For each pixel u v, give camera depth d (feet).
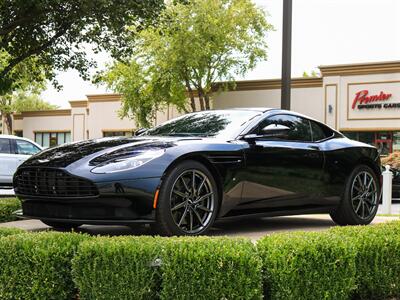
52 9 31.17
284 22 28.58
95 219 14.01
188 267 9.92
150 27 36.40
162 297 9.99
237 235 17.01
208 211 15.07
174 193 14.28
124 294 10.05
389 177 34.88
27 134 138.82
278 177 17.15
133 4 30.83
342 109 90.27
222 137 16.42
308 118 19.44
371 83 87.66
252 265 10.13
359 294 12.13
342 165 19.36
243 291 10.03
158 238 10.85
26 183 15.10
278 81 97.14
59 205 14.52
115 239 10.74
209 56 93.15
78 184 13.79
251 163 16.26
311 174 18.29
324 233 12.03
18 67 41.73
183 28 88.12
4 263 10.89
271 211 17.39
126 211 13.79
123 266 10.08
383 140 87.35
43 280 10.65
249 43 94.79
